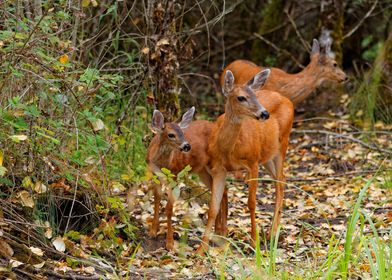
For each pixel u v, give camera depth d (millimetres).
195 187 14211
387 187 14898
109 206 11750
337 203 14133
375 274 9055
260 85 12711
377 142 18109
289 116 13766
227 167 12367
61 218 11461
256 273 9320
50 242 10695
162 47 13750
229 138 12102
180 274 10469
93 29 15453
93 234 11172
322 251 11219
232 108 12008
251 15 25000
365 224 12859
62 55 10812
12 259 9852
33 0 12070
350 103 20406
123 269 10484
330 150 18031
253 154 12469
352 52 24188
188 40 15422
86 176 10875
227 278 10328
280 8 24484
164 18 13703
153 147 12445
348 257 9406
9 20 10664
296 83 19109
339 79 19359
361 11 24094
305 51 24047
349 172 16312
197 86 22641
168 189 11727
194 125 13055
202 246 11508
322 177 16281
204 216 13484
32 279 9672
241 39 24734
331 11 21750
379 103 19734
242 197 14969
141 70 14359
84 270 10180
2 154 9570
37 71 10750
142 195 13570
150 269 10586
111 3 15781
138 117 15398
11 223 10250
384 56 20125
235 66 19844
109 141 11617
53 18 11977
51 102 11297
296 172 16922
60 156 10875
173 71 13922
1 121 10227
